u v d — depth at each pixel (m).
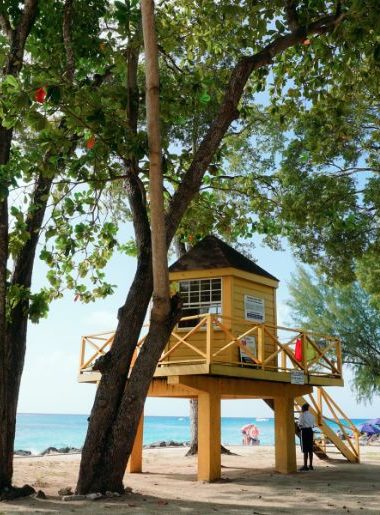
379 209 18.56
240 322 15.50
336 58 13.33
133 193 12.03
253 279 16.31
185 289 16.19
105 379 10.73
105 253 14.05
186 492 11.69
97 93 10.27
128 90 11.22
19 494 10.21
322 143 18.56
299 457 22.25
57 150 10.38
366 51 13.01
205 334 15.59
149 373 10.66
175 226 11.39
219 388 14.25
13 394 10.92
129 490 10.88
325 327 39.25
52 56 12.26
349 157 19.06
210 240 16.95
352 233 18.75
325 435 19.97
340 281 19.98
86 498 9.88
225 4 12.90
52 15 12.41
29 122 9.65
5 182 10.01
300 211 17.00
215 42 14.70
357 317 39.19
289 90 15.11
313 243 19.34
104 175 11.79
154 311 10.58
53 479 13.94
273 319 16.95
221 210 15.27
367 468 17.69
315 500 10.70
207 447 13.80
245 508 9.53
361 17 11.17
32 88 9.65
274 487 12.70
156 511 8.84
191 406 24.33
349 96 15.30
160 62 17.44
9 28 11.82
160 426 122.44
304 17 12.44
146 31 9.78
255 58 12.23
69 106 10.07
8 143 11.20
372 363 38.84
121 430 10.40
